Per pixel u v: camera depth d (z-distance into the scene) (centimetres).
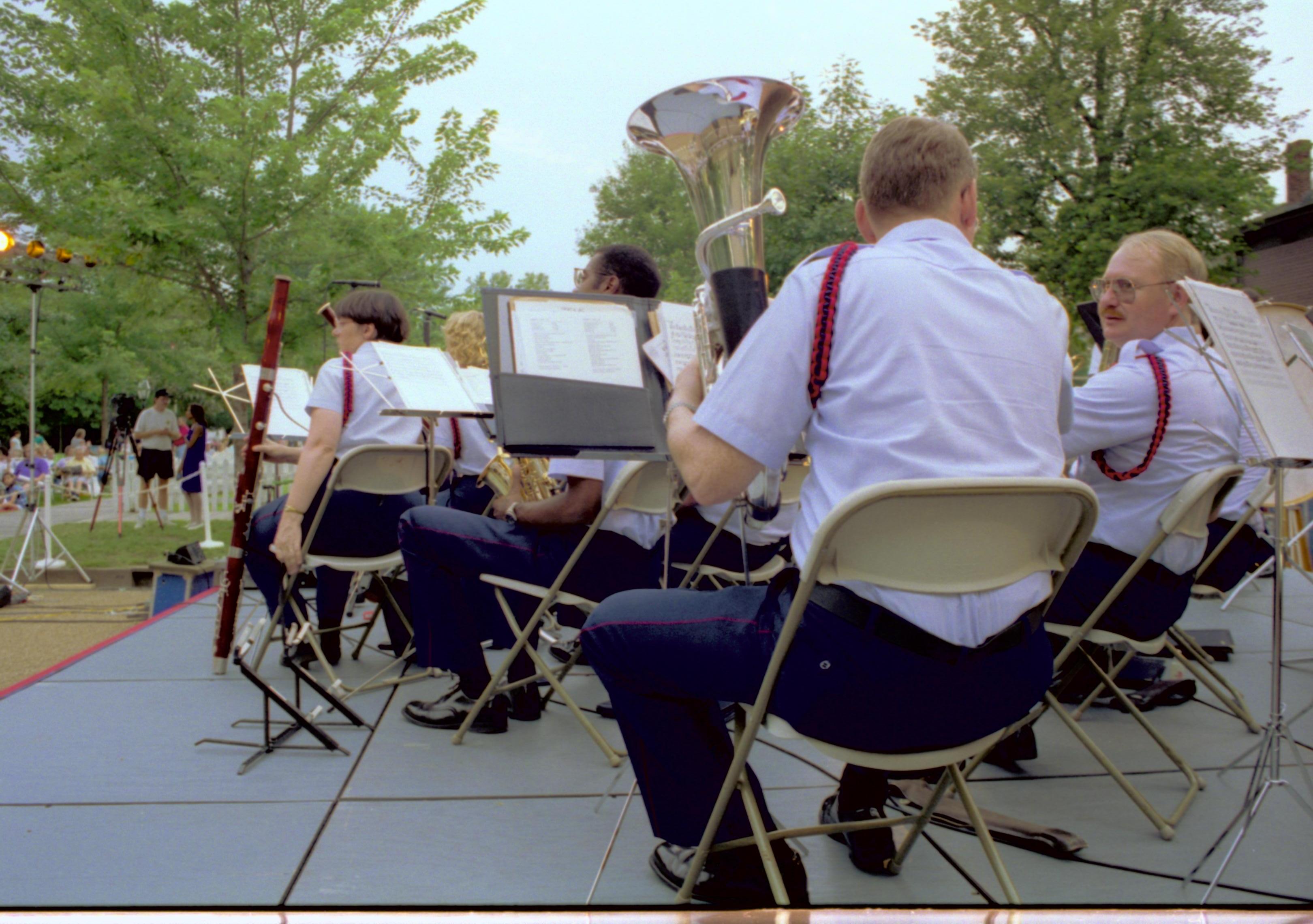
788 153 1741
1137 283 232
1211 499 202
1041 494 128
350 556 295
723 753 161
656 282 277
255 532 318
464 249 927
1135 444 212
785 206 144
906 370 133
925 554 130
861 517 128
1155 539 197
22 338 1977
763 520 161
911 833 174
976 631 132
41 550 927
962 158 148
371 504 293
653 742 160
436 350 268
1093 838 199
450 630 261
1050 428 143
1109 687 233
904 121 152
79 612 676
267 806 212
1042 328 145
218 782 226
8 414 3256
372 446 282
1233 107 1038
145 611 669
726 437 139
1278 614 176
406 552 259
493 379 211
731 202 159
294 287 841
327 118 858
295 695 276
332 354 909
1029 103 1148
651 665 153
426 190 932
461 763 240
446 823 203
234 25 805
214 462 1141
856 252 142
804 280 140
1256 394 168
